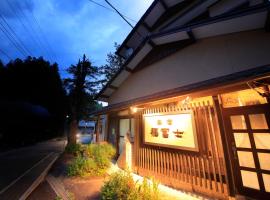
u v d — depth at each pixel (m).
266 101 3.92
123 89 10.24
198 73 5.93
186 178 5.06
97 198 4.64
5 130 19.00
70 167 7.25
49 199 4.64
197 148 4.81
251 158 4.05
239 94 4.36
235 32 5.11
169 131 5.73
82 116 22.58
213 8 6.82
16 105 22.38
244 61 4.72
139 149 7.01
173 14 9.29
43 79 28.03
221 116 4.53
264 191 3.68
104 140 11.83
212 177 4.63
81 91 20.95
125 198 3.78
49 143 24.23
